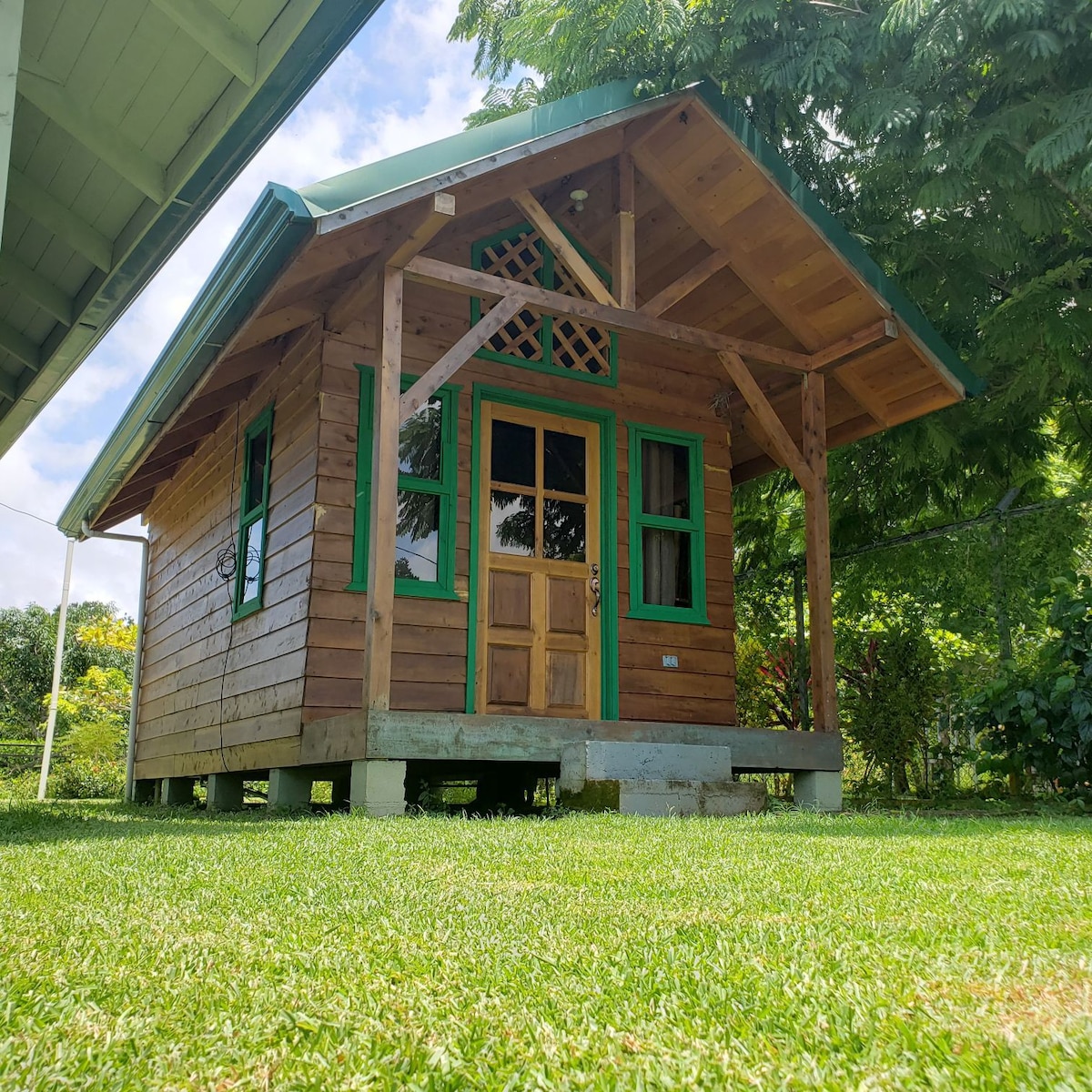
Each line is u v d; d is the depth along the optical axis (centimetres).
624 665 748
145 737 1068
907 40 841
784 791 961
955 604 1088
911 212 938
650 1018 116
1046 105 753
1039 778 725
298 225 501
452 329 729
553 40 977
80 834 398
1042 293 784
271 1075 99
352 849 303
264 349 747
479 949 157
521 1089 95
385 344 551
